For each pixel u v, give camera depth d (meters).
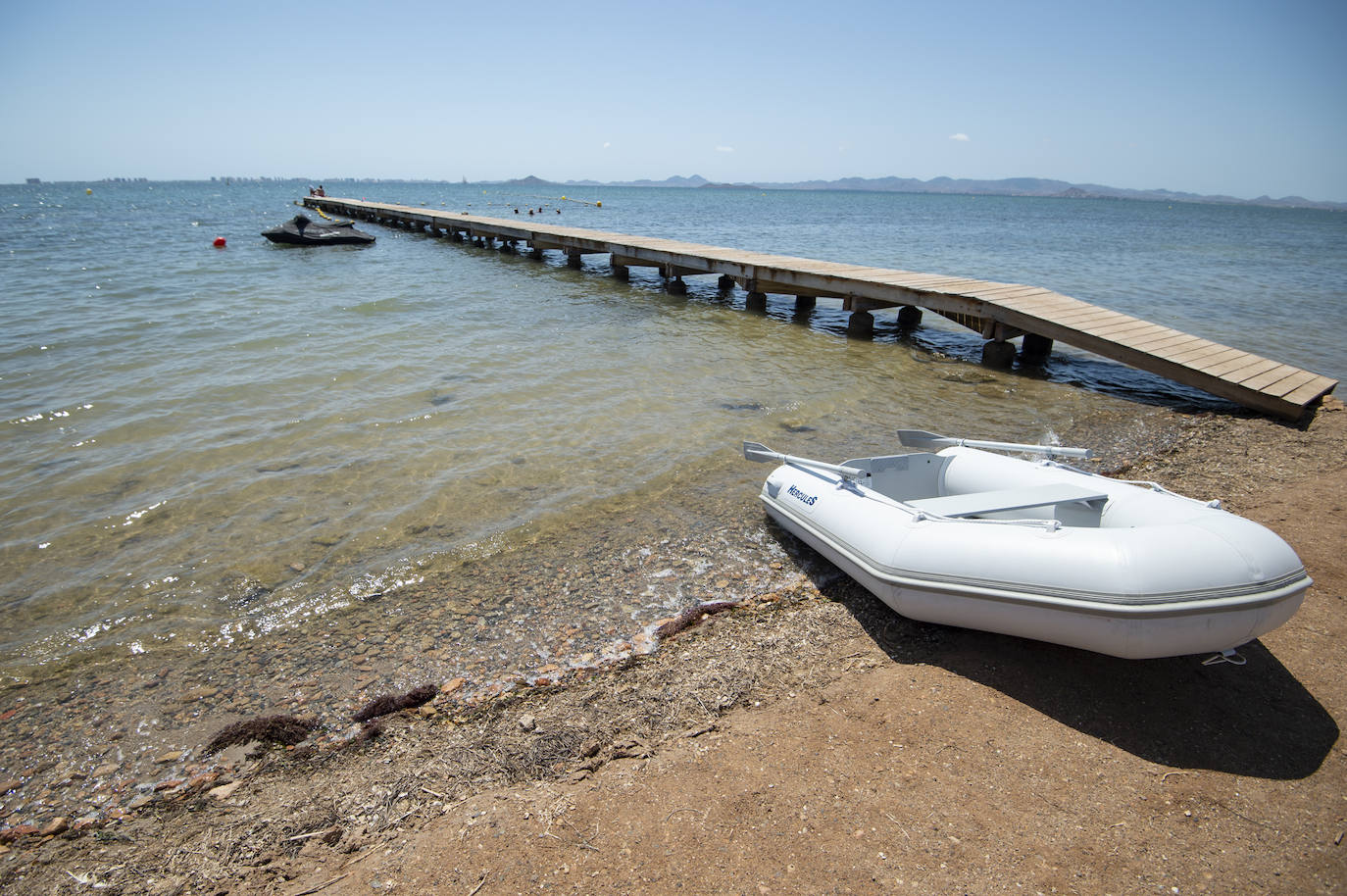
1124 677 3.14
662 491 5.37
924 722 2.90
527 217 47.34
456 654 3.54
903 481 4.62
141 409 6.95
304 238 24.17
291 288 14.65
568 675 3.37
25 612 3.87
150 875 2.35
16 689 3.30
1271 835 2.32
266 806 2.64
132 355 8.91
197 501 5.11
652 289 16.20
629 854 2.31
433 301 13.47
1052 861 2.23
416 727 3.04
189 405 7.07
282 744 2.97
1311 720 2.86
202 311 11.90
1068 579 2.92
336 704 3.21
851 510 3.92
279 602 3.98
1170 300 16.09
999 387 8.60
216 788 2.74
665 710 3.09
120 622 3.79
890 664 3.36
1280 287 19.08
